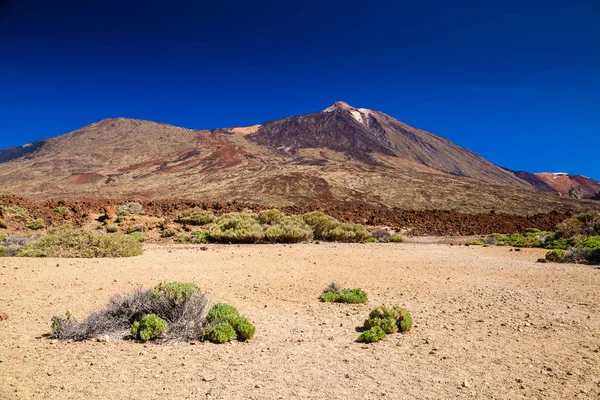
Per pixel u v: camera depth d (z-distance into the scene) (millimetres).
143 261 12344
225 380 4180
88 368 4438
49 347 5090
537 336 5750
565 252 14414
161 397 3762
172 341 5410
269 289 8797
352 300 7789
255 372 4406
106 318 5758
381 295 8484
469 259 14328
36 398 3695
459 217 33312
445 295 8484
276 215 22688
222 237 18625
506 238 22438
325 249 16469
